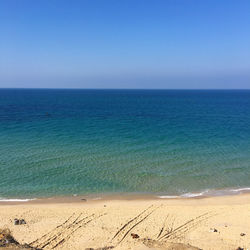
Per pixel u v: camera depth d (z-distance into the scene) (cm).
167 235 1575
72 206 1978
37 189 2255
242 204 2061
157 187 2353
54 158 3009
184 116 7319
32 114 7138
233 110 9288
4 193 2167
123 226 1678
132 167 2784
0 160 2889
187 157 3153
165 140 4003
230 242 1486
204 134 4512
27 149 3347
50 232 1591
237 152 3391
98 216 1817
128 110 9012
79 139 3972
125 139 4031
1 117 6319
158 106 10988
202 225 1703
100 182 2420
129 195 2195
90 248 1396
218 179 2539
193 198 2162
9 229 1608
